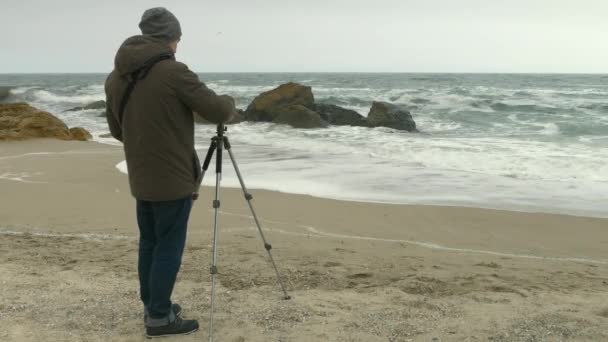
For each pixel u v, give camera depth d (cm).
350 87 5156
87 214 757
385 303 412
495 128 2080
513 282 491
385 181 999
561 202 840
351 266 530
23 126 1688
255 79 8731
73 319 370
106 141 1750
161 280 334
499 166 1134
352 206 816
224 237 639
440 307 404
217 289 441
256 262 530
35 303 398
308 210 790
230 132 2016
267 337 345
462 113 2617
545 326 365
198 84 312
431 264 552
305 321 371
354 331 355
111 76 326
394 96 3362
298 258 556
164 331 341
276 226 703
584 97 3306
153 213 335
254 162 1223
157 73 306
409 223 731
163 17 317
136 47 310
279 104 2361
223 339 343
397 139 1698
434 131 2070
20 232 663
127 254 560
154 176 315
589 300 430
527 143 1502
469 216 765
